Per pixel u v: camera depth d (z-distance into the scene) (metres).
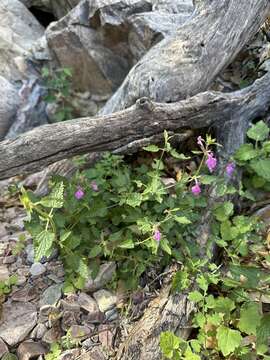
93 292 0.67
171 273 0.65
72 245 0.65
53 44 1.13
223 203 0.69
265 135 0.75
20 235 0.77
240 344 0.57
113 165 0.76
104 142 0.72
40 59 1.19
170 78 0.78
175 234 0.66
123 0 1.04
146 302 0.64
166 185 0.74
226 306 0.58
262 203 0.77
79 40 1.09
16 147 0.68
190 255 0.64
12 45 1.26
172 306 0.60
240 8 0.82
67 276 0.69
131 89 0.80
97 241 0.68
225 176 0.74
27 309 0.66
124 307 0.65
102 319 0.64
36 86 1.19
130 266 0.66
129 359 0.56
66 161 0.82
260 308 0.58
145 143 0.77
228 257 0.67
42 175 0.93
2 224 0.84
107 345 0.61
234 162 0.75
